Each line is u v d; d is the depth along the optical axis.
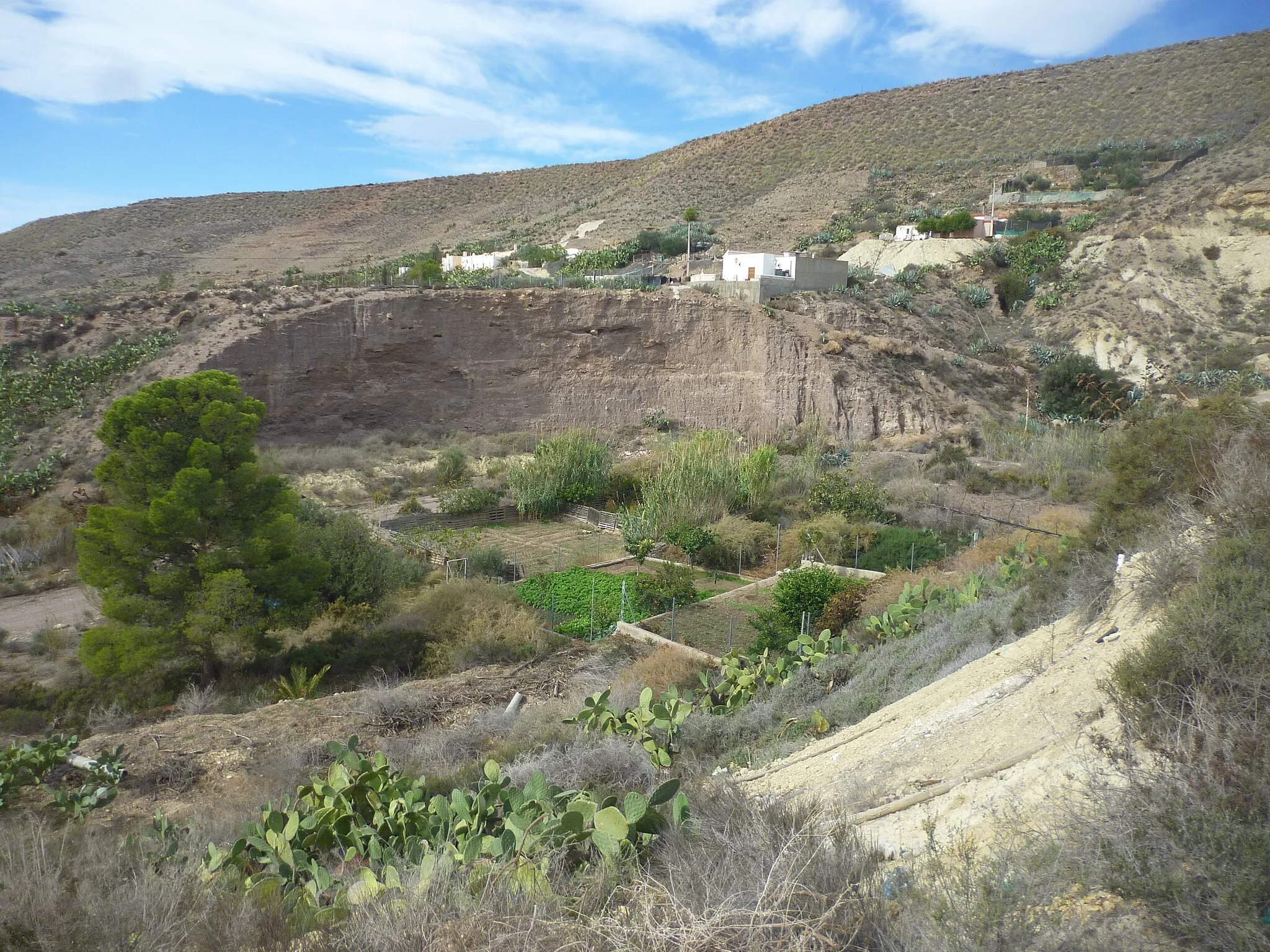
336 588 20.64
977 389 46.53
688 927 3.95
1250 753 4.20
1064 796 4.56
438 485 35.12
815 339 46.50
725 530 26.05
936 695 8.10
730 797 5.79
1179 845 3.78
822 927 3.85
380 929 4.50
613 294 46.44
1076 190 66.44
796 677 11.83
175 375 35.53
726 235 74.19
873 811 5.90
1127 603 7.58
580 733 10.65
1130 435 10.34
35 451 31.80
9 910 4.91
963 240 61.28
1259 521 6.84
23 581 24.48
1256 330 46.97
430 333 43.12
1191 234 54.25
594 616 20.20
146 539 17.06
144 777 11.55
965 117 91.06
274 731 13.18
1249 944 3.33
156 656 16.22
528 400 44.66
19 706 15.98
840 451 40.00
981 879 3.78
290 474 34.50
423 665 17.61
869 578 21.38
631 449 42.69
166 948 4.79
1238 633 4.86
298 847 6.89
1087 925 3.65
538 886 4.83
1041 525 23.80
